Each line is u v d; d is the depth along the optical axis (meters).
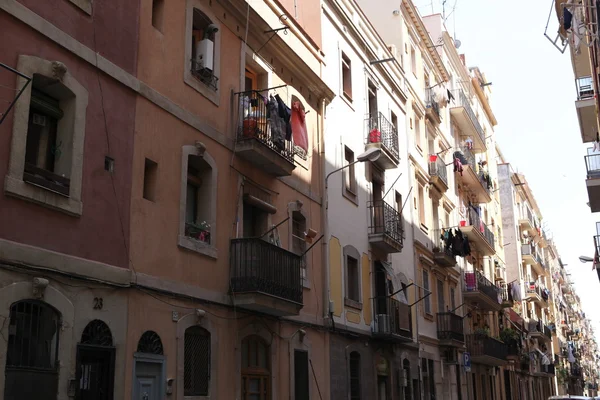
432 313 29.31
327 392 18.25
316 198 19.33
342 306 19.97
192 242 13.39
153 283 12.12
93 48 11.34
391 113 26.81
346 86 22.78
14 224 9.48
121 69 11.94
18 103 9.73
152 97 12.70
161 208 12.65
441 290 31.75
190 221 14.05
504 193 59.25
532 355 54.53
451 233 31.34
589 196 26.84
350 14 23.78
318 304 18.56
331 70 21.42
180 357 12.59
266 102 15.97
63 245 10.27
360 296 21.33
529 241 63.41
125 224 11.66
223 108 15.14
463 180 39.69
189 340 13.14
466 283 36.00
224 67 15.36
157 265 12.34
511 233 58.12
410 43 31.42
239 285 14.38
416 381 25.70
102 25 11.63
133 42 12.38
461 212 38.41
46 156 10.58
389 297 22.67
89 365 10.60
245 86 16.78
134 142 12.12
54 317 10.01
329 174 20.19
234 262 14.55
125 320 11.35
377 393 21.78
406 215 27.09
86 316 10.52
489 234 42.25
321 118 20.19
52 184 10.20
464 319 35.03
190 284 13.20
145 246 12.09
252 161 15.88
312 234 17.92
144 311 11.83
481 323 39.28
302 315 17.48
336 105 21.48
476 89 49.28
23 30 10.02
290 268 15.70
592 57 23.08
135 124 12.20
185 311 12.91
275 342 16.00
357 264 21.55
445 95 35.09
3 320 9.05
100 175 11.20
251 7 16.25
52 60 10.45
